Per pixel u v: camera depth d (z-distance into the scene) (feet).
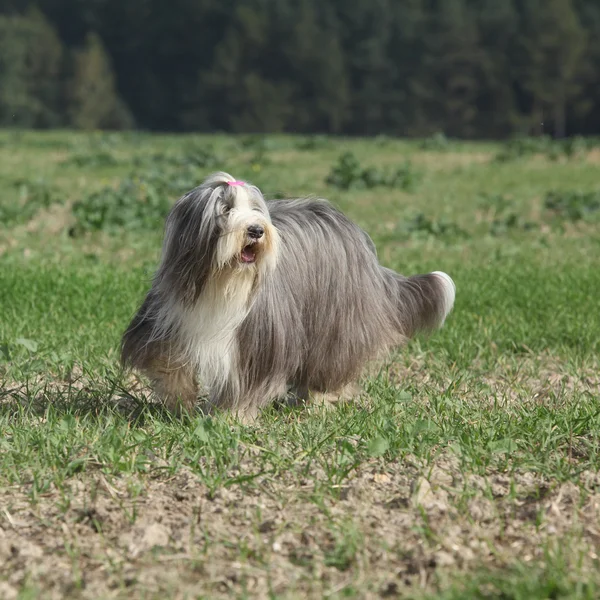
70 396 36.14
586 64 460.96
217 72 472.85
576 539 25.08
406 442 30.63
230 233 29.30
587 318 48.83
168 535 25.34
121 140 199.62
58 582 23.32
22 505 27.14
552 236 79.15
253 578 23.45
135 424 32.32
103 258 65.67
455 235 79.00
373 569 23.90
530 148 171.63
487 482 28.14
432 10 508.94
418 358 42.55
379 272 36.19
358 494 27.71
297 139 201.77
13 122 449.48
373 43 481.05
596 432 31.89
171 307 31.24
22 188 100.07
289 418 34.17
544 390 38.96
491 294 54.13
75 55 472.44
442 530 25.62
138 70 510.99
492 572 23.45
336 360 34.27
